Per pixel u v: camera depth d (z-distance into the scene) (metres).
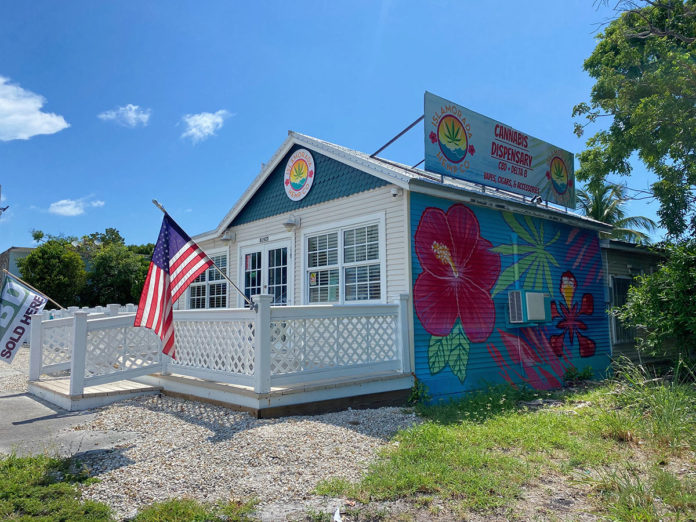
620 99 13.02
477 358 9.18
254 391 6.52
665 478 4.18
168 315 6.54
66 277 28.56
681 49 13.01
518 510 3.75
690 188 12.95
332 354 7.30
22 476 4.39
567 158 12.63
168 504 3.79
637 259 14.63
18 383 10.45
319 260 10.22
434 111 9.12
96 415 7.13
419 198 8.60
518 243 10.53
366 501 3.89
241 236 12.61
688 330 9.15
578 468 4.70
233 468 4.63
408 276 8.26
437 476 4.28
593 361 12.09
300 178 10.87
